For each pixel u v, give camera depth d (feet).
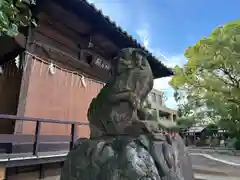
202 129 87.51
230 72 50.67
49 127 21.29
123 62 8.05
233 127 60.70
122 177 6.16
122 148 6.70
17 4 10.41
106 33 24.41
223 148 63.46
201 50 50.60
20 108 18.58
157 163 6.77
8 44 19.62
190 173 8.52
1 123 19.65
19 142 16.43
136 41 24.13
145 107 8.30
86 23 22.61
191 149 63.21
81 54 26.71
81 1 17.98
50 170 19.83
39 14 19.79
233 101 52.13
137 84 7.91
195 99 59.00
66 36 24.58
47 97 21.42
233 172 29.45
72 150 7.88
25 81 19.27
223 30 48.83
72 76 24.85
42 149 18.48
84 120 25.61
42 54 21.40
